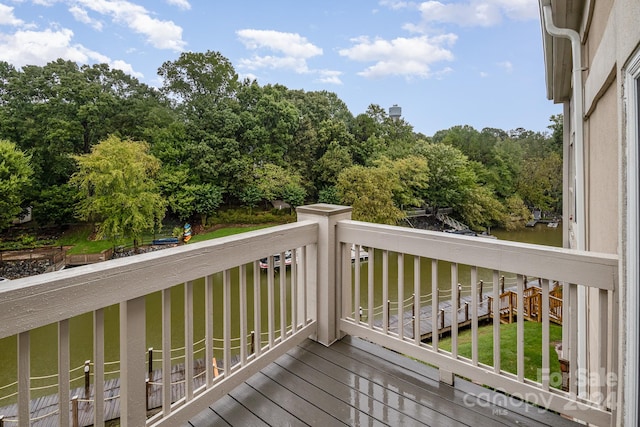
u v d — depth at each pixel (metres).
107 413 4.85
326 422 1.51
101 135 21.77
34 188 15.92
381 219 20.81
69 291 1.04
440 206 23.89
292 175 25.44
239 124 25.31
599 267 1.34
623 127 1.01
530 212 24.14
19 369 0.96
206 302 1.53
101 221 16.73
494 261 1.60
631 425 0.95
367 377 1.85
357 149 27.47
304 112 29.81
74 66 24.17
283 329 1.97
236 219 23.77
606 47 1.80
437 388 1.75
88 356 6.35
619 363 1.06
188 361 1.45
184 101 27.72
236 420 1.53
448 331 7.91
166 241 18.86
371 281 2.10
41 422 4.60
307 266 2.22
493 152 26.28
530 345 6.28
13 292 0.92
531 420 1.51
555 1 2.94
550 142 26.17
